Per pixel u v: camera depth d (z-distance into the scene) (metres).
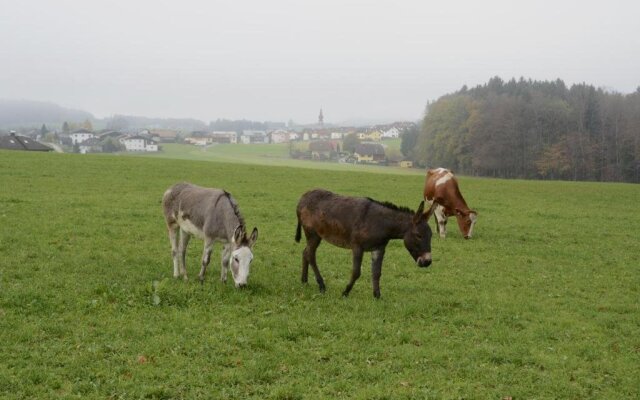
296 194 32.94
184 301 11.51
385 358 9.52
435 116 115.50
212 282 13.05
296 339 10.12
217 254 16.56
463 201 22.02
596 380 9.11
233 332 10.02
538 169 100.19
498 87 146.75
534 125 102.62
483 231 24.27
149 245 17.44
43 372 8.07
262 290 12.80
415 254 12.35
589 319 12.48
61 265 13.99
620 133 97.50
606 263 18.95
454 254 19.20
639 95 110.44
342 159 161.75
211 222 12.50
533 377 9.09
